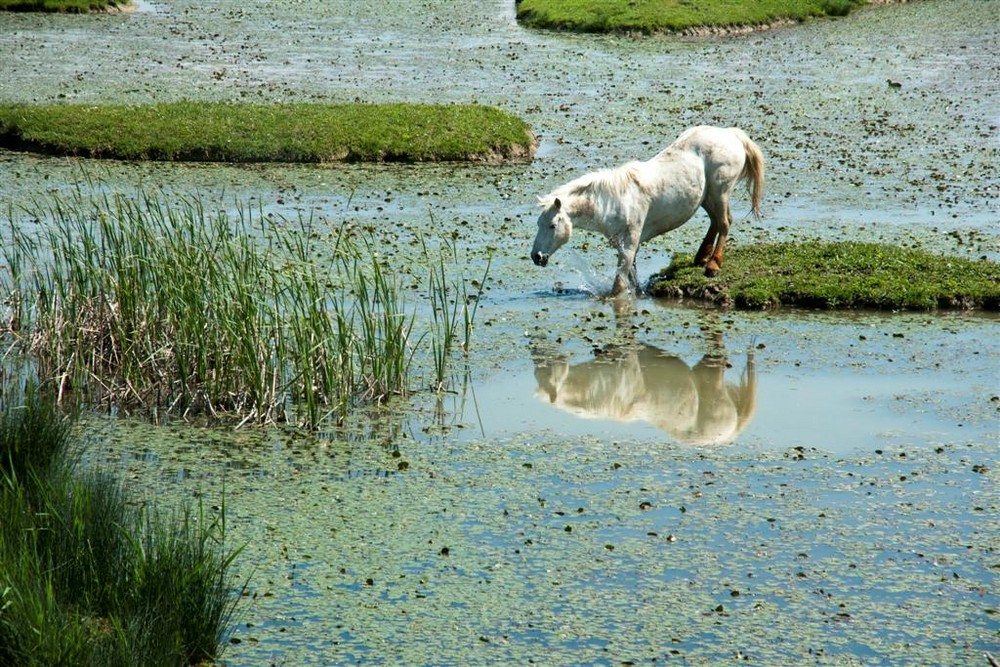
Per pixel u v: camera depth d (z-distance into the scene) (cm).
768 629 1069
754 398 1659
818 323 2000
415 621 1076
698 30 5719
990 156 3419
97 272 1711
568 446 1491
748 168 2206
